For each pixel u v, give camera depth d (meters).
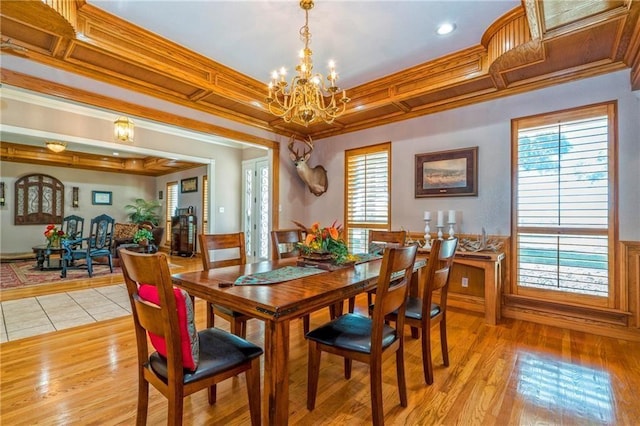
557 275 3.04
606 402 1.81
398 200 4.13
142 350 1.48
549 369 2.19
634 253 2.66
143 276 1.25
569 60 2.71
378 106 3.75
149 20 2.51
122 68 2.83
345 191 4.71
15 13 2.06
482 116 3.47
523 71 2.92
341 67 3.29
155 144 5.38
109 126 4.73
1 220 7.35
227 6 2.33
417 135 3.97
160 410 1.75
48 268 5.88
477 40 2.82
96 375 2.10
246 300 1.42
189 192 8.41
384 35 2.70
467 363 2.28
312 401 1.75
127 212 9.24
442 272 2.11
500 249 3.30
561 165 3.02
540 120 3.13
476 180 3.49
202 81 3.21
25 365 2.23
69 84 2.75
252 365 1.51
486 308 3.10
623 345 2.58
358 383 2.04
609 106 2.79
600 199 2.83
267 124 4.52
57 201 8.09
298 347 2.58
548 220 3.09
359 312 3.50
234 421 1.66
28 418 1.66
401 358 1.77
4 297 4.00
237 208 6.76
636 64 2.46
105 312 3.40
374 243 3.21
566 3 2.02
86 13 2.38
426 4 2.30
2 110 3.75
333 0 2.25
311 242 2.30
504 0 2.28
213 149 6.32
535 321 3.12
